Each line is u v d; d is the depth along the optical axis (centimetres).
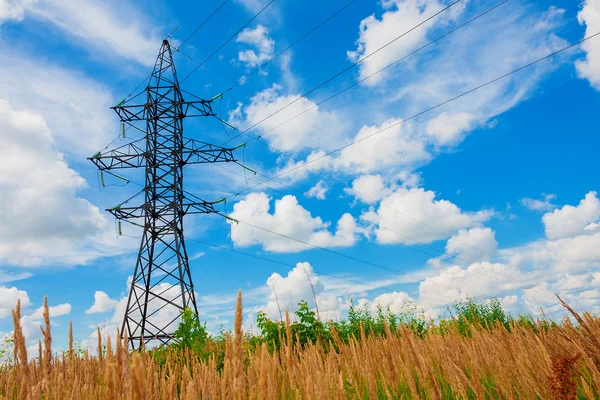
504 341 420
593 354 335
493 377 376
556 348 382
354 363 450
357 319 1356
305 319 959
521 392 390
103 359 299
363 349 471
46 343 224
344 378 416
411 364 384
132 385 115
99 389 286
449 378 348
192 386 162
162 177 2527
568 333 354
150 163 2542
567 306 351
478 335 494
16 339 180
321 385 216
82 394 273
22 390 178
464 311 1423
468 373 390
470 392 381
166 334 1973
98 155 2552
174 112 2650
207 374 264
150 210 2439
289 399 314
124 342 183
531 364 370
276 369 315
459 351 437
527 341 429
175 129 2634
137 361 117
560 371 311
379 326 1328
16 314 181
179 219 2502
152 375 199
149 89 2702
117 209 2425
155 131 2644
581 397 348
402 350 458
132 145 2570
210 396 248
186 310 1034
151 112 2678
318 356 375
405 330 329
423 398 325
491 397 360
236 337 141
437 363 383
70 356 281
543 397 341
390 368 379
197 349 891
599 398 316
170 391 209
